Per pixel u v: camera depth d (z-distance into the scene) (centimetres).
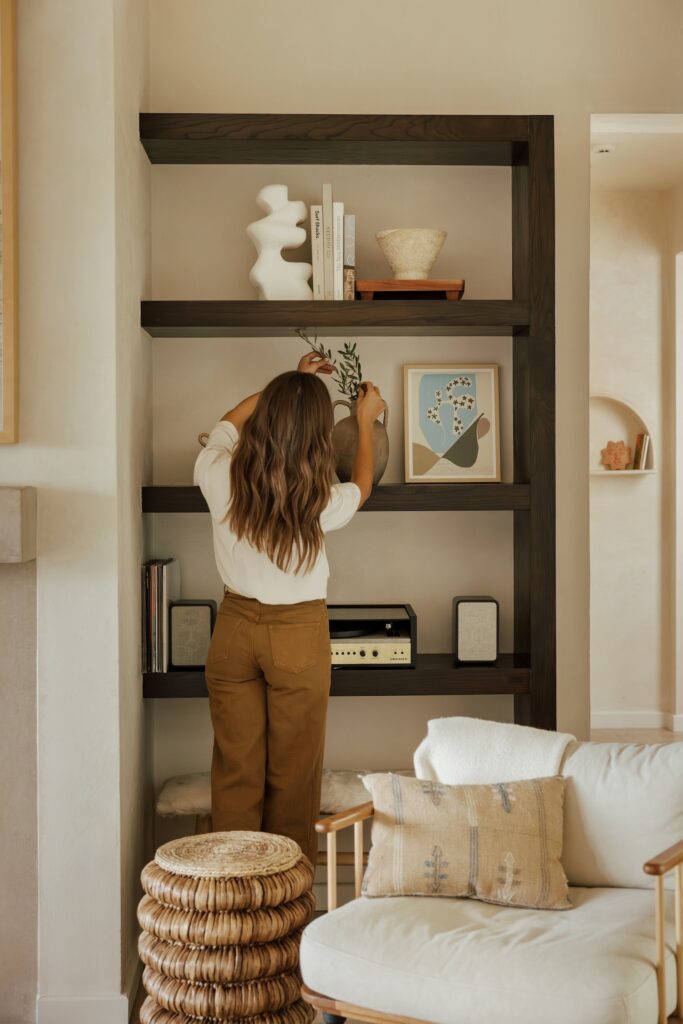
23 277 276
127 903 289
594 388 618
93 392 277
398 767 361
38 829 277
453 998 204
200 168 354
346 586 362
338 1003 217
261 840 261
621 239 618
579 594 358
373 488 326
